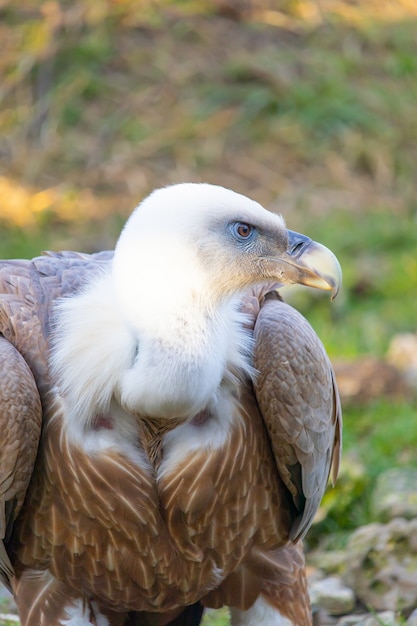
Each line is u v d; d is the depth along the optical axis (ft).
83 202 66.59
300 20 78.43
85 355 26.43
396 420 45.27
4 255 61.52
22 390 26.50
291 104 72.69
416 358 49.49
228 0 78.28
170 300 25.07
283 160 70.08
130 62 74.23
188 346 25.09
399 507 37.65
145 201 25.94
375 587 33.55
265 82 73.87
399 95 74.95
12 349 27.17
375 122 72.64
